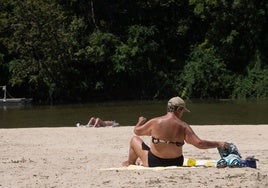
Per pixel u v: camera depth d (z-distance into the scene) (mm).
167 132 10477
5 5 46125
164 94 47281
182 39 49812
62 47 45125
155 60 48250
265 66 47188
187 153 14875
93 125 23500
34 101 45469
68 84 46219
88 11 48125
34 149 15867
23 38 44500
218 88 46750
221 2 47031
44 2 45250
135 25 47750
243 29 47719
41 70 44656
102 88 47031
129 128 21547
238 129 20766
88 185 9141
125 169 10508
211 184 8867
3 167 11727
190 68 46906
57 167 11680
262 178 9242
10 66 44750
